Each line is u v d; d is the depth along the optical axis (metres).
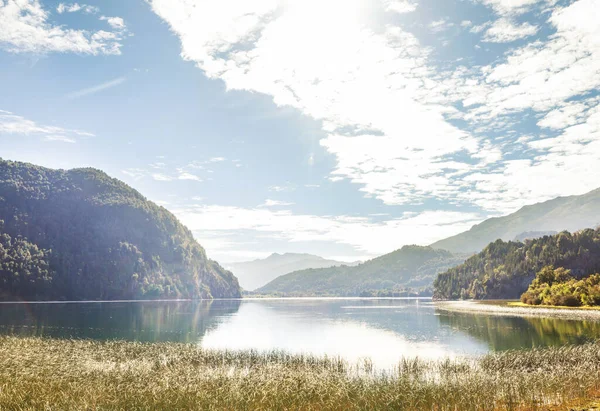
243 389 27.33
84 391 26.47
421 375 34.59
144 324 92.75
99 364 36.00
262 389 27.17
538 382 27.97
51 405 23.72
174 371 33.75
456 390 26.70
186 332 77.06
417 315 122.19
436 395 25.78
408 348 55.66
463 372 34.72
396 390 27.30
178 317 117.88
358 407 24.39
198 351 46.41
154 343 54.34
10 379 28.56
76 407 23.30
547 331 69.69
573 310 114.25
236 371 34.62
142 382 29.34
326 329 84.00
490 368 36.72
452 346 56.88
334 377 32.16
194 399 25.11
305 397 26.39
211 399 25.17
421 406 24.55
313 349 55.56
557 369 33.72
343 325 92.81
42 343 48.00
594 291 120.19
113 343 52.72
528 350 49.72
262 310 165.75
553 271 168.00
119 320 102.62
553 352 42.22
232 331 79.69
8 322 92.62
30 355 37.78
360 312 146.38
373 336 70.12
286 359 42.94
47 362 35.00
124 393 26.23
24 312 131.88
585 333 65.75
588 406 22.89
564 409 22.62
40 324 88.38
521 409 23.23
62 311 139.88
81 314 124.44
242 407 24.08
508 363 38.56
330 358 44.88
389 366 41.81
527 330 72.31
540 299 147.75
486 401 24.75
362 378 32.91
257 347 57.41
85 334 70.56
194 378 30.61
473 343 59.09
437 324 90.38
